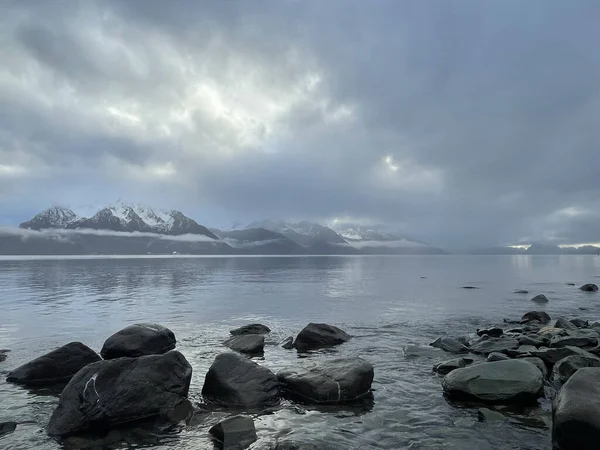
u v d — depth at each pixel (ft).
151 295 126.31
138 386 35.86
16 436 31.22
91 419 32.58
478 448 28.78
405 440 30.17
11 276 212.64
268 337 67.31
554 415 29.73
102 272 252.42
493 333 67.51
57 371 46.11
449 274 250.16
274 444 29.07
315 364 44.32
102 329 71.97
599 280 197.06
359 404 37.81
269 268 331.77
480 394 37.96
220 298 119.44
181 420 34.32
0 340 63.62
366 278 211.82
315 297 123.34
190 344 61.62
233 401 37.93
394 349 59.06
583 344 54.65
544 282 184.96
